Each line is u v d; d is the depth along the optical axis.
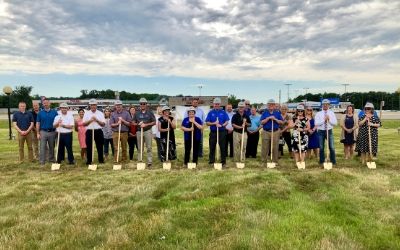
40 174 11.56
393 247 5.71
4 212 7.64
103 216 7.19
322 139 12.49
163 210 7.31
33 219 7.14
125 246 5.73
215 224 6.48
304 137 12.28
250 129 14.49
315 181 9.58
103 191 9.17
